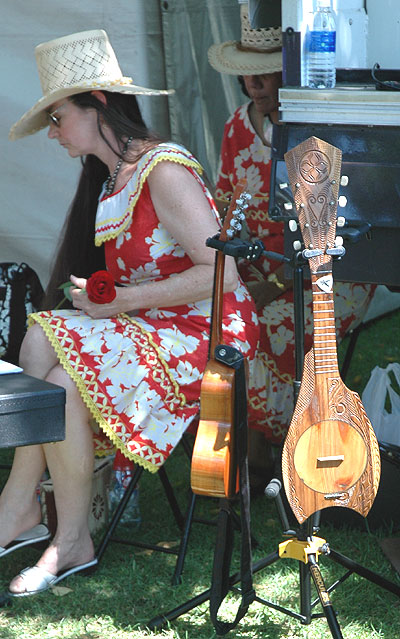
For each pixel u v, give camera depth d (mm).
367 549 4867
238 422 3803
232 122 5809
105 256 4965
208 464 3840
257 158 5656
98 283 4449
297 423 3652
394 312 9867
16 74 7438
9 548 4629
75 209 5152
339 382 3660
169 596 4473
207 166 7379
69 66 4750
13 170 7730
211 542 5035
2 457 6242
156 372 4535
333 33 4410
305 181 3561
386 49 5285
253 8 5043
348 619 4203
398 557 4660
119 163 4773
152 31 6984
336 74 4785
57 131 4824
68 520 4586
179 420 4621
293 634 4086
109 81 4711
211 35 7070
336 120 4141
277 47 5508
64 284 5234
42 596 4480
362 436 3719
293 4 4305
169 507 5508
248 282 5652
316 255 3566
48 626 4223
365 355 8273
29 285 6996
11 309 6906
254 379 5570
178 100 7121
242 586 3840
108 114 4738
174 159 4586
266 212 5602
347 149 4148
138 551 4938
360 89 4223
